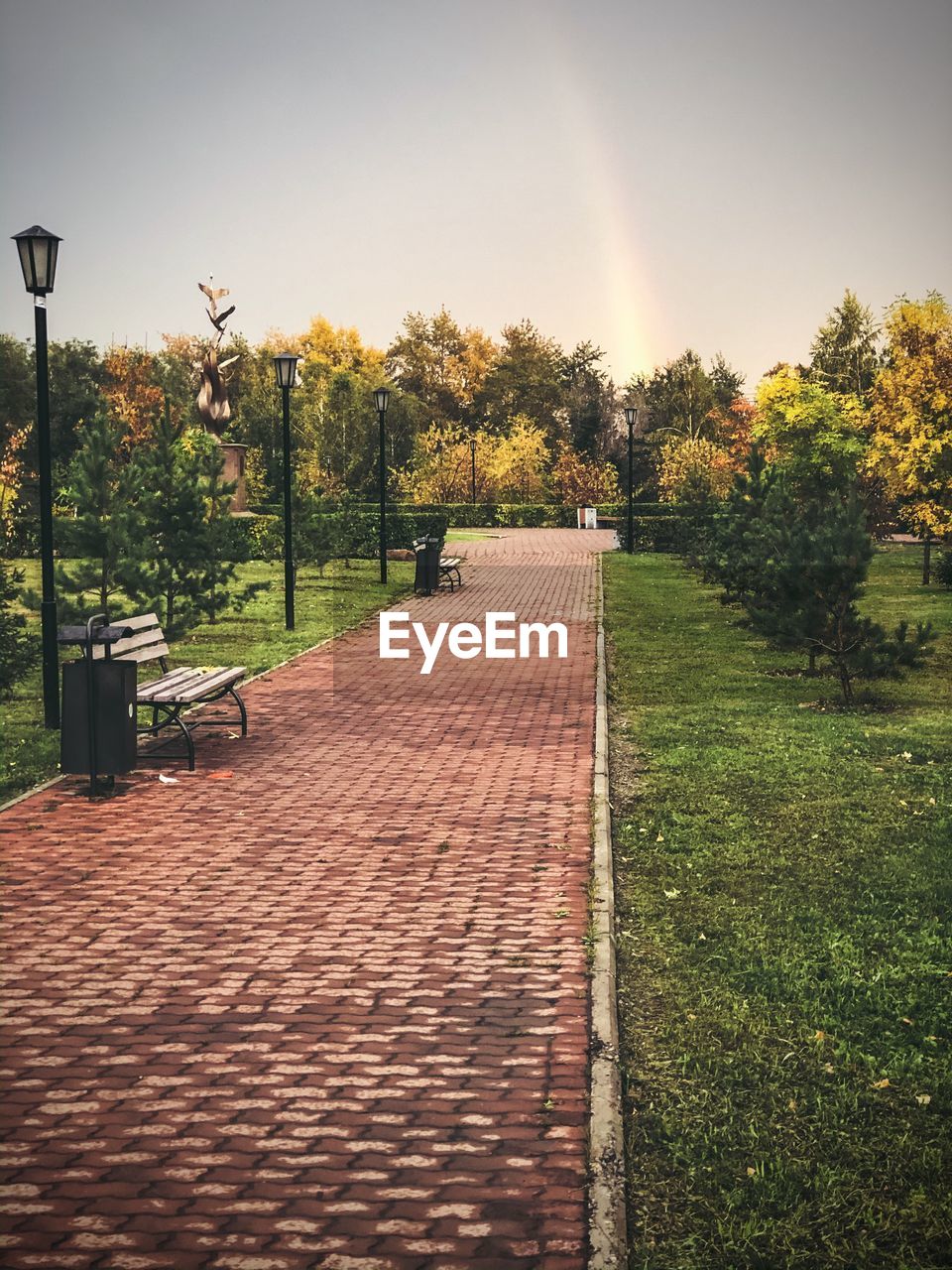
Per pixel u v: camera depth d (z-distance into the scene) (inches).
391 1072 182.7
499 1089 177.0
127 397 2763.3
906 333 1053.2
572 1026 197.6
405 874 280.2
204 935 241.6
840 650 500.4
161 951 233.1
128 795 356.8
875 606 886.4
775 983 216.1
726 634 754.2
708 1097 177.6
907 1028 199.2
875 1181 157.4
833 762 390.0
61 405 2640.3
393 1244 141.9
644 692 544.7
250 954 230.7
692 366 3415.4
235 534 705.0
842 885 270.5
